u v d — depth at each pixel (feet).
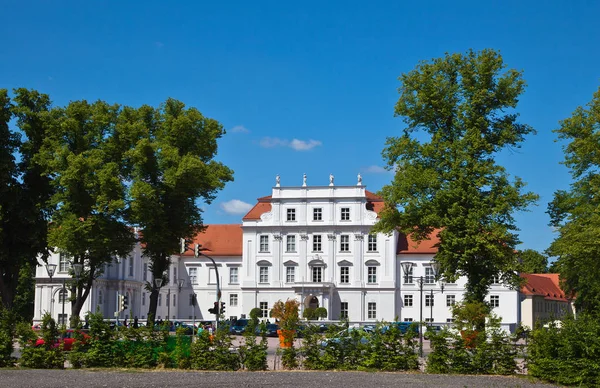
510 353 98.89
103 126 191.62
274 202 352.49
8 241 181.98
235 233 376.48
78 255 185.37
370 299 339.98
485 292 156.76
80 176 176.96
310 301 343.46
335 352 104.78
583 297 215.31
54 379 89.61
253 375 95.30
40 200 187.73
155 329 107.55
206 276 366.02
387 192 161.89
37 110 189.88
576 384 88.74
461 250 151.64
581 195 163.43
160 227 183.32
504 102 156.35
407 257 344.08
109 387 82.07
